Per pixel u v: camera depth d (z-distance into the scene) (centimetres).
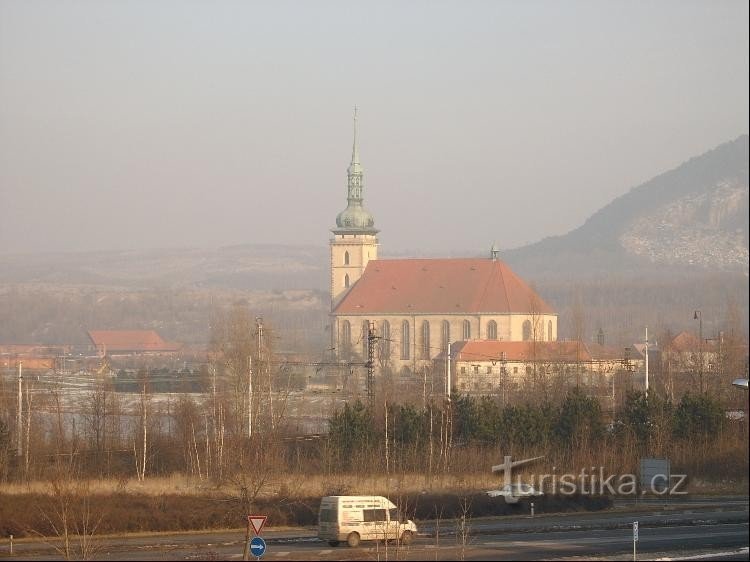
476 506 17825
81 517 15925
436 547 14388
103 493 17462
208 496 17562
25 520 15662
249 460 19712
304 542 15225
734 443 19588
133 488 18450
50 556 13825
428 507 17575
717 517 16850
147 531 16175
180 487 18712
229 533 16138
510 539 15125
